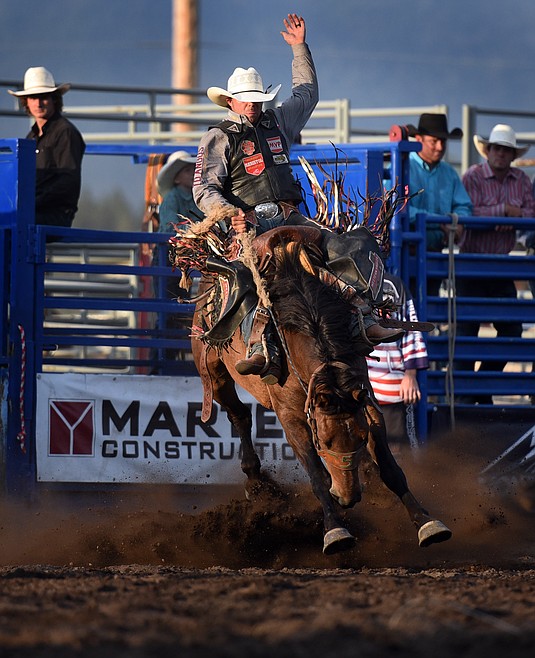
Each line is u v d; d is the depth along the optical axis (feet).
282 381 69.21
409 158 107.55
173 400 103.50
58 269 103.30
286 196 83.15
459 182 118.52
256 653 39.14
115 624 43.65
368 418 68.44
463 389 110.63
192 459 103.40
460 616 45.16
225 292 75.72
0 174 102.99
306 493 89.71
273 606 47.98
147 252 136.67
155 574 62.64
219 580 56.80
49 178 111.86
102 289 150.92
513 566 77.20
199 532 82.48
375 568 75.41
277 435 103.81
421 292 108.06
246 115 83.25
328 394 62.75
